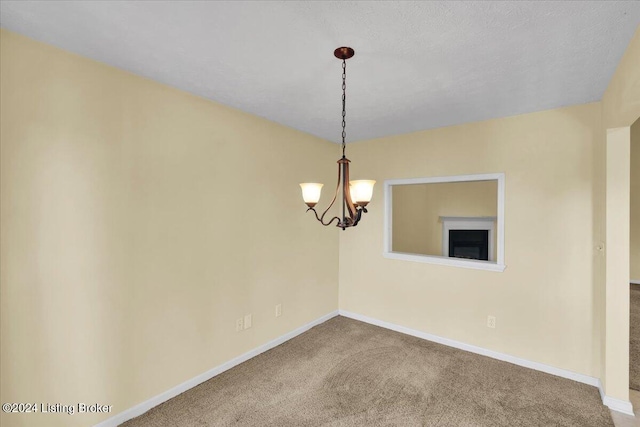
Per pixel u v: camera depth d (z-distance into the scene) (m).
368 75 2.08
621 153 2.21
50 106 1.76
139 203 2.15
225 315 2.74
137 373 2.15
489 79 2.13
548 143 2.72
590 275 2.54
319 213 3.79
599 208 2.49
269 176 3.13
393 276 3.68
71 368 1.85
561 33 1.58
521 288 2.85
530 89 2.29
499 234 2.96
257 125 2.99
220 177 2.68
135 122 2.12
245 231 2.90
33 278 1.71
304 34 1.61
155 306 2.25
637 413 2.17
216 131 2.64
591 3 1.34
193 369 2.49
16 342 1.66
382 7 1.38
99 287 1.96
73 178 1.85
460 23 1.50
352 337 3.45
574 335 2.62
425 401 2.32
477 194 5.52
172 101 2.33
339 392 2.43
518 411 2.21
